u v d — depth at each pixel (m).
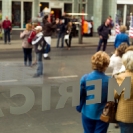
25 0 22.30
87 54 14.73
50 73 9.45
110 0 24.59
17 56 12.93
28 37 10.57
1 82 6.78
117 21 23.69
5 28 18.03
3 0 20.95
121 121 3.92
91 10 24.53
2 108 5.13
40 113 5.79
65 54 14.45
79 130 5.40
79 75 9.66
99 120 4.08
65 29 16.83
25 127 5.36
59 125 5.56
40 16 21.23
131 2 25.59
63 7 24.06
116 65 5.88
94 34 23.94
